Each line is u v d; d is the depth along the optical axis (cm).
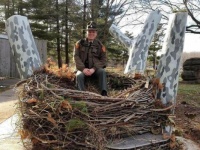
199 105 647
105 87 339
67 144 261
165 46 319
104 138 260
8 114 484
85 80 366
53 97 260
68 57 1939
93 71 351
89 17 1748
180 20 308
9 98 670
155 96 301
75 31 1822
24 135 276
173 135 296
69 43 1936
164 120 293
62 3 1795
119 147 261
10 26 355
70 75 345
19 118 286
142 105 279
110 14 1650
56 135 262
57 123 256
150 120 286
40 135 267
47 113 256
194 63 1205
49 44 1925
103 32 1603
